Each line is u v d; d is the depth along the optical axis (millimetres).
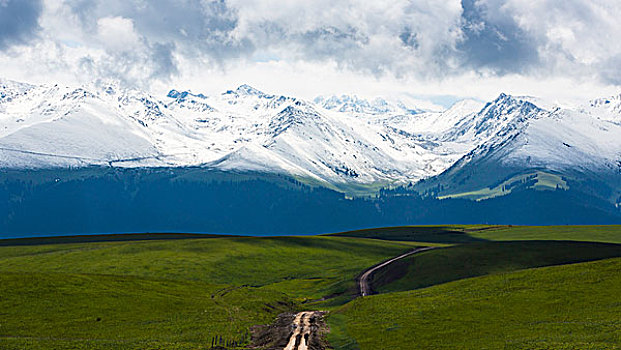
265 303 95938
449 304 78812
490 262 124938
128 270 143250
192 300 91562
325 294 125500
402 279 125000
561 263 119188
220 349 62562
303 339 66750
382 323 72500
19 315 70875
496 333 64438
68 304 77188
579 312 68500
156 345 62344
